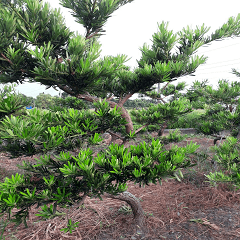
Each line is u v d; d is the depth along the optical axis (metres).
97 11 2.99
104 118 2.04
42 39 2.57
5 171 4.78
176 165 1.74
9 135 1.35
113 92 3.11
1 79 2.43
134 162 1.64
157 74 2.85
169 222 2.79
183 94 8.37
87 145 1.99
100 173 1.61
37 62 2.25
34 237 2.51
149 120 3.33
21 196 1.42
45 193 1.39
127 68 4.38
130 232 2.56
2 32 2.27
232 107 4.52
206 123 4.58
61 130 1.77
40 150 1.75
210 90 4.29
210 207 3.15
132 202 2.60
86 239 2.45
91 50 2.14
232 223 2.70
